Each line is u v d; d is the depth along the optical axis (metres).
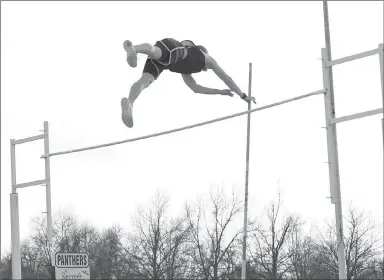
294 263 42.84
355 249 43.31
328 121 13.48
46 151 16.97
